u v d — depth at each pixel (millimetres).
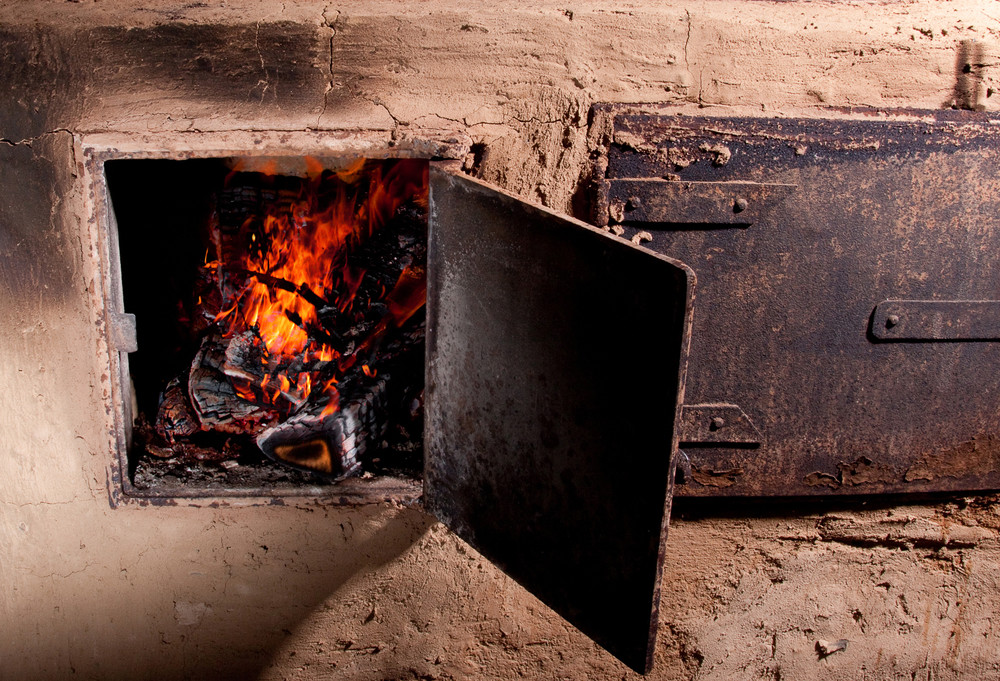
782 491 1675
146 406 1747
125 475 1594
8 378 1562
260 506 1624
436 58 1476
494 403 1320
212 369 1761
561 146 1518
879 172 1518
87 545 1663
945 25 1536
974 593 1889
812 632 1889
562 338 1167
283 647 1761
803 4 1548
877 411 1636
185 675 1783
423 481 1551
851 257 1552
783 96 1535
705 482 1656
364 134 1479
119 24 1434
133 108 1461
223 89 1465
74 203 1487
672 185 1503
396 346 1718
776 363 1594
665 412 1054
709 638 1873
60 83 1443
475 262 1294
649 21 1491
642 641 1175
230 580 1692
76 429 1593
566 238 1123
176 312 1850
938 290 1578
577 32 1484
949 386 1634
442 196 1342
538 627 1814
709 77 1519
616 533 1170
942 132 1511
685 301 989
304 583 1700
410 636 1774
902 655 1925
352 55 1465
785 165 1510
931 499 1773
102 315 1517
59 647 1748
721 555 1799
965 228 1555
